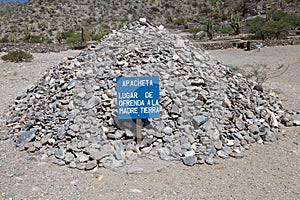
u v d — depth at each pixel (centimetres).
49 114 592
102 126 534
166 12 7131
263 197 407
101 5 7131
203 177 453
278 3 5353
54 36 5178
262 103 688
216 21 5359
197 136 532
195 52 701
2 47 2120
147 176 457
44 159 507
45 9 6650
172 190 422
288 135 600
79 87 605
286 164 489
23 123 618
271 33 2716
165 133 529
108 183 441
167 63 616
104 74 607
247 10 5509
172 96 570
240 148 534
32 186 434
